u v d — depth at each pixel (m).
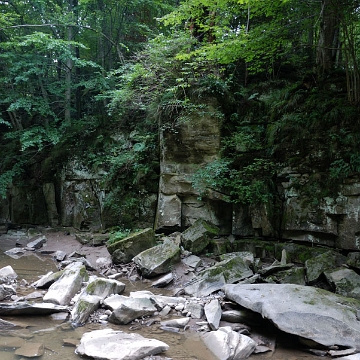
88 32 15.61
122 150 12.40
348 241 7.83
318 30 10.75
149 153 11.52
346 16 8.38
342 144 8.12
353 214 7.81
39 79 14.76
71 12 14.00
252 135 9.80
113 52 15.66
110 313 5.78
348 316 5.05
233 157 9.88
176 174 10.23
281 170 9.12
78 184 13.07
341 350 4.61
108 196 11.84
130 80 10.42
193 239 9.02
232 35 9.05
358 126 8.04
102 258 9.46
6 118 16.97
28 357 4.29
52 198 13.80
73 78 15.87
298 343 4.99
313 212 8.38
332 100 8.59
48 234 12.92
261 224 9.12
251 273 7.34
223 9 9.23
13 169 14.21
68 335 5.02
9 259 10.03
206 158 10.05
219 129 10.00
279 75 11.49
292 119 9.07
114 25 15.15
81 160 13.13
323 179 8.35
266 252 8.82
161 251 8.36
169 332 5.28
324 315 4.95
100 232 11.70
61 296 6.32
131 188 11.66
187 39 10.13
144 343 4.50
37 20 15.80
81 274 7.14
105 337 4.66
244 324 5.56
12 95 14.14
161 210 10.30
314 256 8.11
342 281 6.66
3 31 14.91
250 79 11.66
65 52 13.04
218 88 10.04
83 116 15.95
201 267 8.27
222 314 5.74
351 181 7.87
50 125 14.88
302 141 8.79
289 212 8.78
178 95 10.25
